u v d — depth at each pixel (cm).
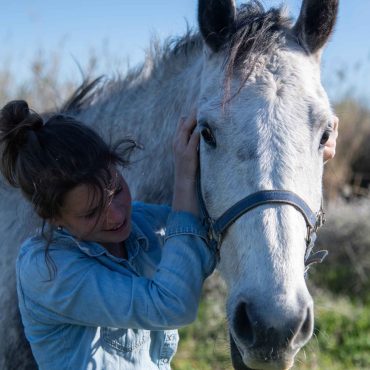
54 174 186
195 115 224
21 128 192
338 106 920
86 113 298
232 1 224
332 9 222
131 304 192
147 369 208
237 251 199
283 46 217
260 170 197
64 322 199
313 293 607
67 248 198
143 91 283
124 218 199
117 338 202
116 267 202
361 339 509
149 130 272
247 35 214
